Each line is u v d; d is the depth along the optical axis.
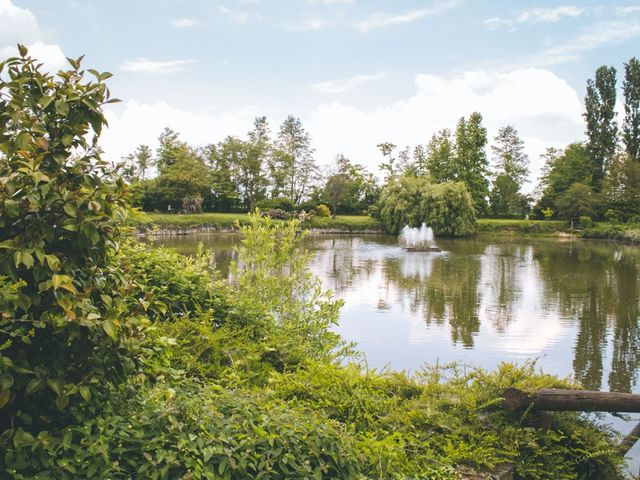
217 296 5.67
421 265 27.09
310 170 79.94
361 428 3.63
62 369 2.41
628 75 60.59
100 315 2.46
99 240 2.52
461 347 11.23
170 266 5.63
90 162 2.64
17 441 2.28
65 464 2.33
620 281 22.06
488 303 16.55
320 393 3.93
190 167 61.38
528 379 4.25
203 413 2.82
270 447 2.72
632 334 12.63
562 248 40.91
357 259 29.88
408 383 4.31
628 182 57.28
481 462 3.39
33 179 2.34
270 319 5.76
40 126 2.58
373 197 74.00
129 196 2.73
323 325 6.69
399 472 3.11
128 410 2.73
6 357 2.21
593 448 3.87
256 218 7.83
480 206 66.00
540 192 77.75
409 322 13.52
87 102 2.55
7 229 2.37
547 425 3.93
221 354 4.44
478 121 65.00
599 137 63.47
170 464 2.46
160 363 3.49
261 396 3.37
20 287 2.32
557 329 13.10
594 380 9.39
